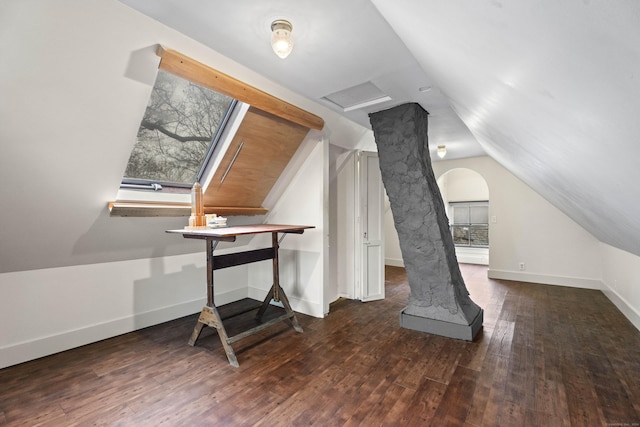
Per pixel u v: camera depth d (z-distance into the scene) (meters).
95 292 2.67
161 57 1.72
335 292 4.11
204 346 2.58
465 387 1.95
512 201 5.04
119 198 2.48
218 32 1.69
